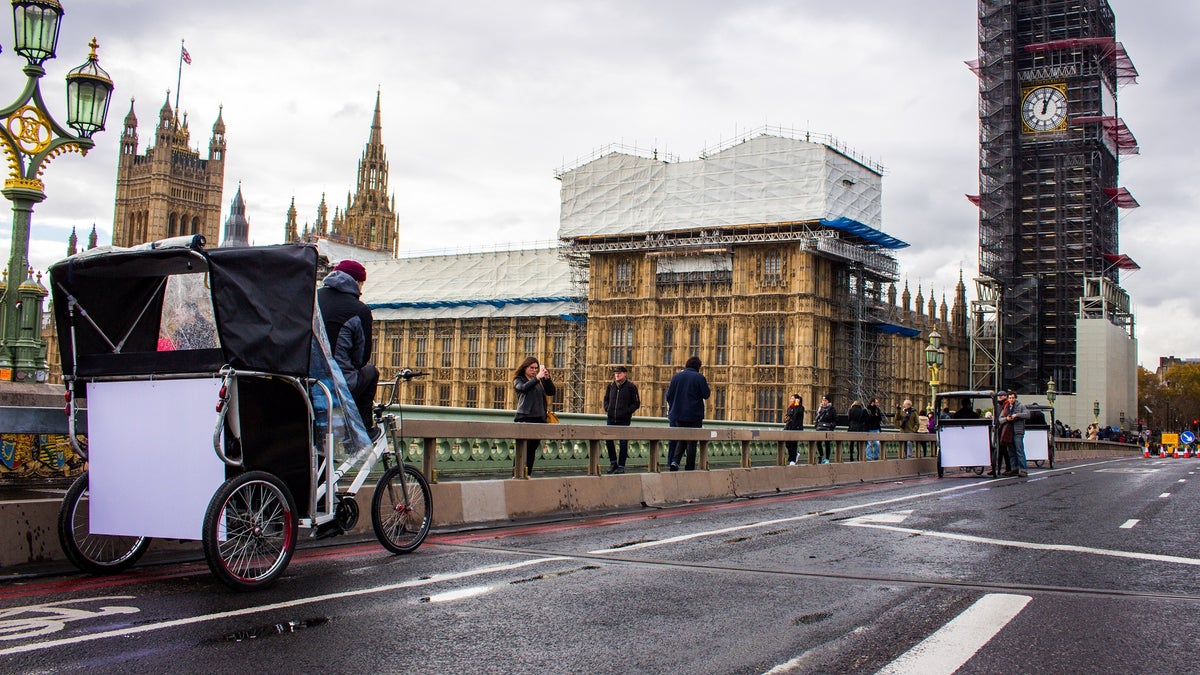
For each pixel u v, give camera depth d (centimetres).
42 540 998
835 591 905
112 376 944
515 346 9781
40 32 1650
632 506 1755
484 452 1714
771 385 7869
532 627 745
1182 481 2753
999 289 10762
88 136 1762
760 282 7994
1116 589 937
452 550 1152
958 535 1340
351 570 995
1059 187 10888
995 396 2991
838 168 7906
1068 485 2522
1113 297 11038
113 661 631
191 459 905
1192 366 17362
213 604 814
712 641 710
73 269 946
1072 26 11069
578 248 8731
